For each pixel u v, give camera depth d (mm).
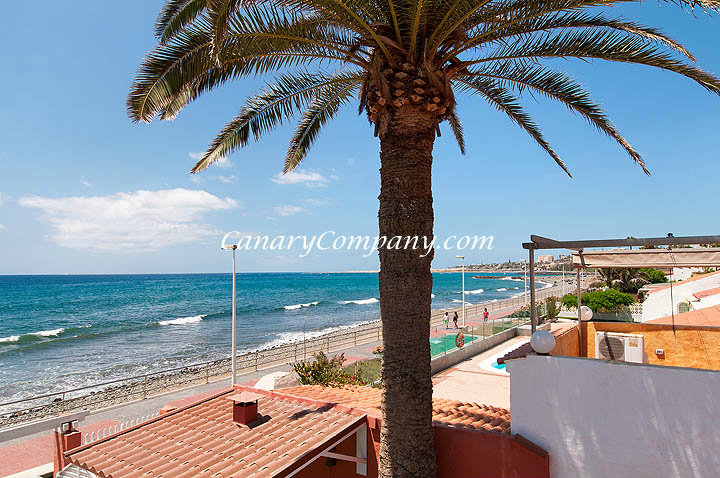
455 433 5316
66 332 37781
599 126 6902
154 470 5117
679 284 21531
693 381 4035
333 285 118250
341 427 5930
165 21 5766
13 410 15266
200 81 6223
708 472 3916
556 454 4590
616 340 8688
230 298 76438
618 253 7207
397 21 5078
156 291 91062
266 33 5586
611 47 5438
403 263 5172
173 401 14672
